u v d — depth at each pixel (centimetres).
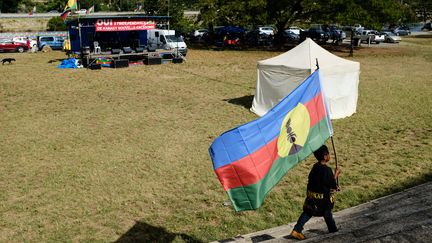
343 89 1659
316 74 722
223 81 2520
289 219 874
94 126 1595
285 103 678
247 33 4919
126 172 1142
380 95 2061
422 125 1543
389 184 1024
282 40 4581
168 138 1435
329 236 627
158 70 2978
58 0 8581
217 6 4347
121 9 8538
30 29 6650
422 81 2441
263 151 652
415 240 557
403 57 3569
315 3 4006
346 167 1152
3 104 1980
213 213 911
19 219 891
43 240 805
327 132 732
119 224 866
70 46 3641
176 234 824
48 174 1134
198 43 5075
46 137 1469
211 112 1789
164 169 1161
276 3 4116
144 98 2064
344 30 5372
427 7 7569
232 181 646
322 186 633
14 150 1337
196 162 1209
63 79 2612
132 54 3222
